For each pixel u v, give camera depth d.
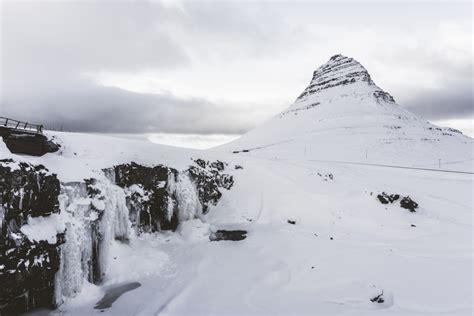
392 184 53.12
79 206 20.12
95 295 19.33
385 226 33.97
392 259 24.33
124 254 23.61
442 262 23.89
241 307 17.69
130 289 20.14
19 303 16.25
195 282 20.69
